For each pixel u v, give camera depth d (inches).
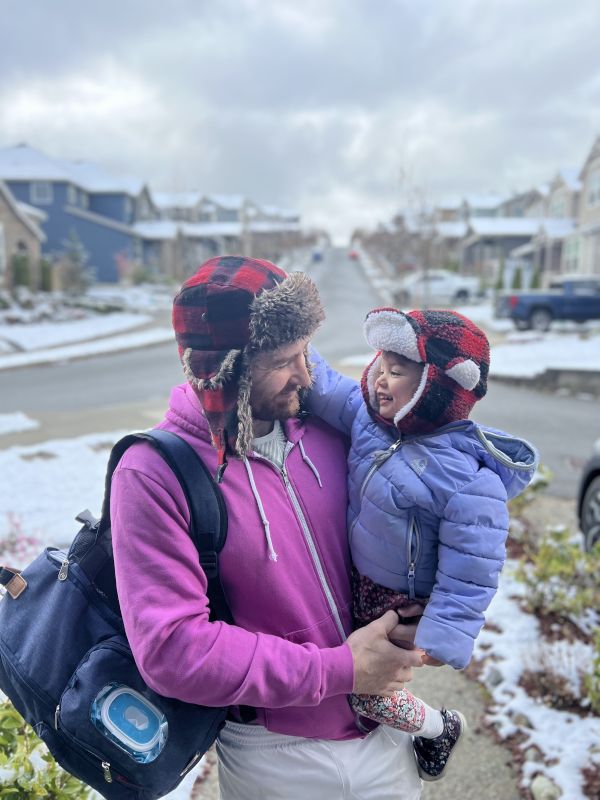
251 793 54.0
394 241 1953.7
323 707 53.1
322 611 53.6
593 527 182.5
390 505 53.7
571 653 129.3
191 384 49.4
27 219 1246.3
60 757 49.1
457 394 53.6
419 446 54.7
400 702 56.2
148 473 47.9
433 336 53.1
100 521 52.5
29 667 49.6
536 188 1909.4
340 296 1503.4
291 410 53.6
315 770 52.9
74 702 47.0
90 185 1820.9
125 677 48.1
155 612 45.0
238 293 47.4
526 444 55.7
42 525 202.4
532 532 193.9
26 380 583.8
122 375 603.2
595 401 464.1
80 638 50.1
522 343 701.3
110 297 1411.2
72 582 51.0
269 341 48.1
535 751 105.7
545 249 1533.0
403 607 54.8
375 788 55.5
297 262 2518.5
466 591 51.3
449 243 2223.2
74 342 896.9
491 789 99.0
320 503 55.4
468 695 123.5
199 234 2094.0
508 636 139.2
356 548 56.2
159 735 47.3
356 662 49.1
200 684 44.4
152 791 48.2
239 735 53.8
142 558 46.3
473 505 51.8
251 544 49.9
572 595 147.3
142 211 2028.8
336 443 60.5
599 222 1182.9
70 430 357.7
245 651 46.0
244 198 2807.6
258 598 50.5
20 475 254.4
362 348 732.0
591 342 669.3
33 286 1254.9
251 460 52.9
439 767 61.6
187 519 48.3
